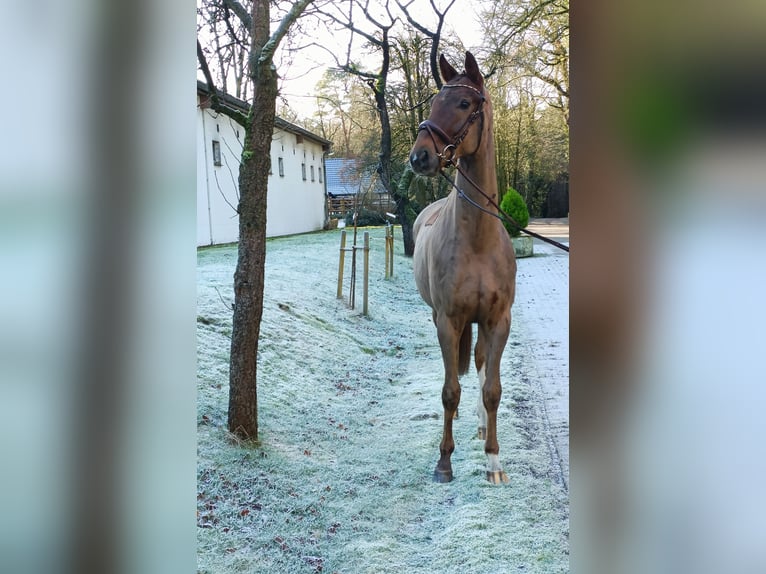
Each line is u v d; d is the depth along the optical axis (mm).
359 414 4117
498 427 3725
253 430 3316
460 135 2764
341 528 2650
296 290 6773
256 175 3217
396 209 11352
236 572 2244
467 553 2395
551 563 2285
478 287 2914
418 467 3260
